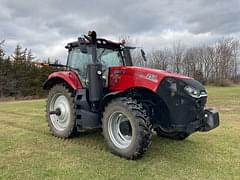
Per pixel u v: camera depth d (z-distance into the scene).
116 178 3.62
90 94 4.99
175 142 5.42
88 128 5.04
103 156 4.50
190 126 4.44
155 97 4.64
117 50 5.80
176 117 4.44
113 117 4.64
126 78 4.73
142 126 4.26
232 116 9.10
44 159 4.30
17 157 4.38
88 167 3.98
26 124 7.18
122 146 4.50
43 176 3.63
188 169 3.98
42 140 5.46
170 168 4.01
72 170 3.85
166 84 4.43
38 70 30.25
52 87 6.09
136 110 4.34
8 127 6.76
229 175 3.78
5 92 28.80
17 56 35.09
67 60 6.03
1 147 4.92
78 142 5.34
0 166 3.97
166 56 36.09
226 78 46.94
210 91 25.03
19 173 3.72
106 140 4.69
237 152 4.82
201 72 44.53
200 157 4.53
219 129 6.71
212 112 4.61
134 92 4.73
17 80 29.59
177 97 4.43
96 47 5.39
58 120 5.87
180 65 41.97
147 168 4.00
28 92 29.72
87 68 5.23
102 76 5.05
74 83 5.48
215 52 47.44
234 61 48.47
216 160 4.39
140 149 4.27
